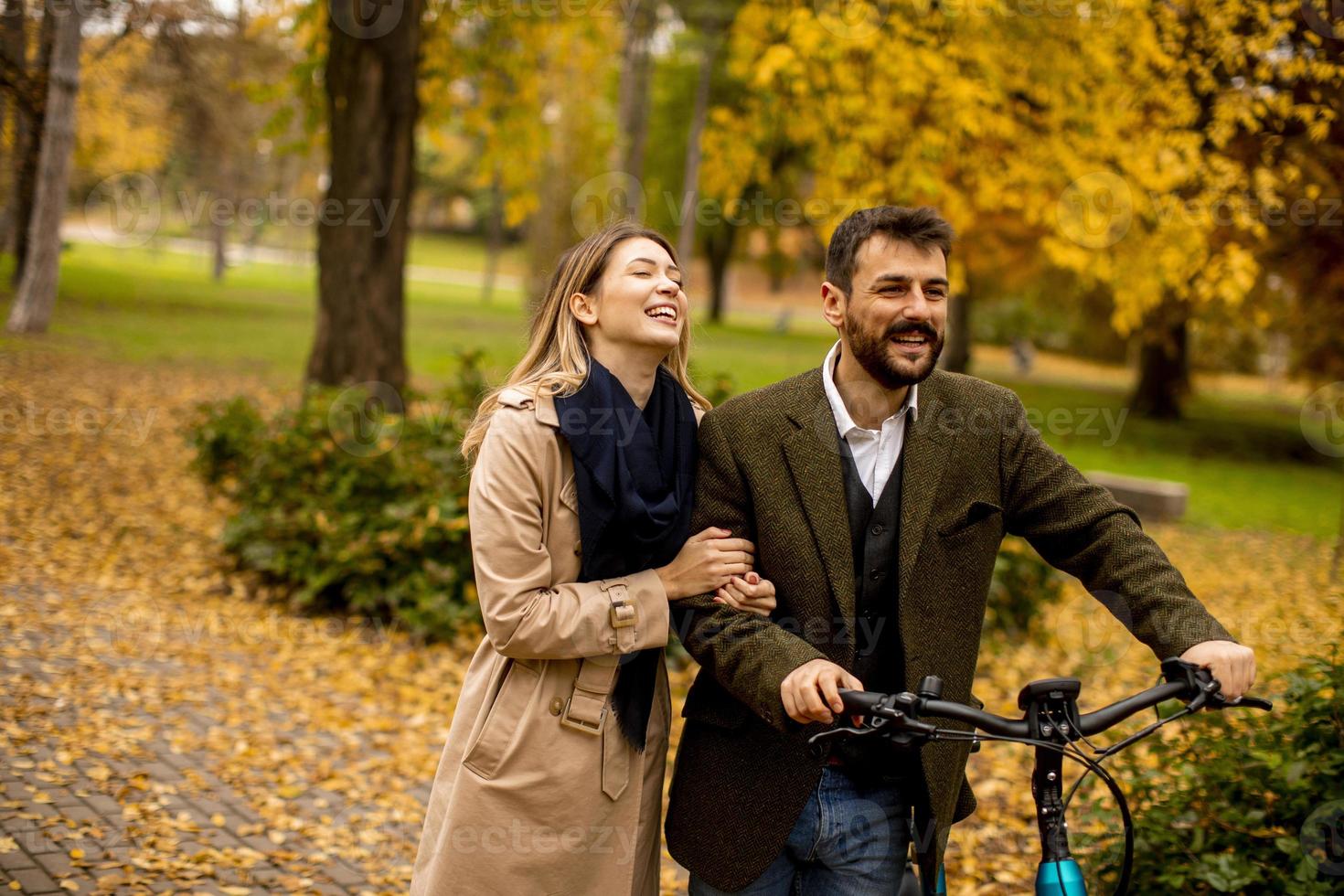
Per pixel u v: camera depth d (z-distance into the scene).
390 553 6.64
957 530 2.11
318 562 6.78
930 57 8.64
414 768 4.79
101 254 32.97
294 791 4.38
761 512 2.14
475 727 2.14
